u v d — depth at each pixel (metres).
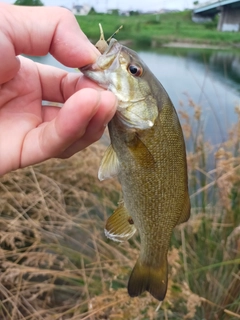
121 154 0.14
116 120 0.13
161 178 0.14
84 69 0.14
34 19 0.13
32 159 0.14
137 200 0.14
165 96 0.14
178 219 0.15
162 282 0.15
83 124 0.12
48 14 0.14
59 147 0.13
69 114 0.12
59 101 0.16
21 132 0.14
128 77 0.13
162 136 0.14
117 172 0.14
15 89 0.15
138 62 0.13
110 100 0.12
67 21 0.14
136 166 0.14
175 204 0.15
